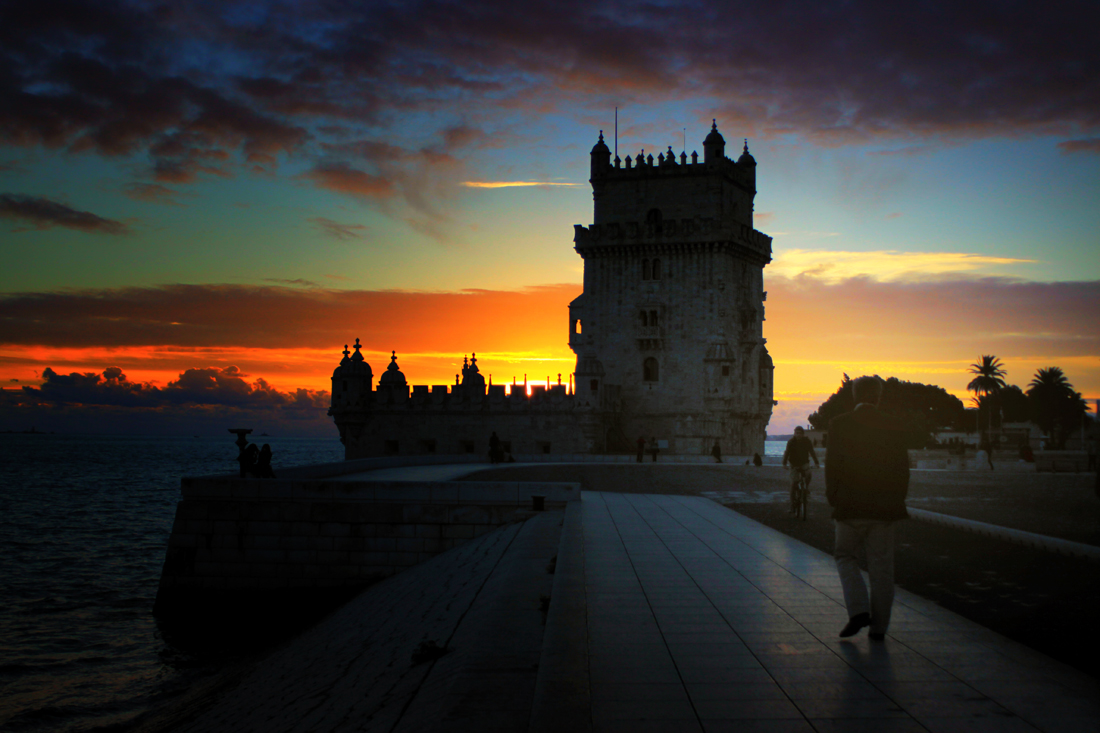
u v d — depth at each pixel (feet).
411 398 294.46
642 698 30.86
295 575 115.75
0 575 149.59
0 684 87.66
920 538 75.87
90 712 79.15
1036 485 155.33
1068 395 463.42
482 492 113.50
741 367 296.10
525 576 59.21
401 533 114.21
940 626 40.88
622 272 294.66
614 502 110.73
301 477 139.95
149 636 107.65
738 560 61.67
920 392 495.41
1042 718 28.55
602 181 301.22
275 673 74.43
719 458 238.68
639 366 290.97
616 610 44.86
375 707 44.83
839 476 38.32
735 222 296.51
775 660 35.37
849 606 37.63
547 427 280.51
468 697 32.01
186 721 68.08
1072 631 40.63
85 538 200.85
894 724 28.12
